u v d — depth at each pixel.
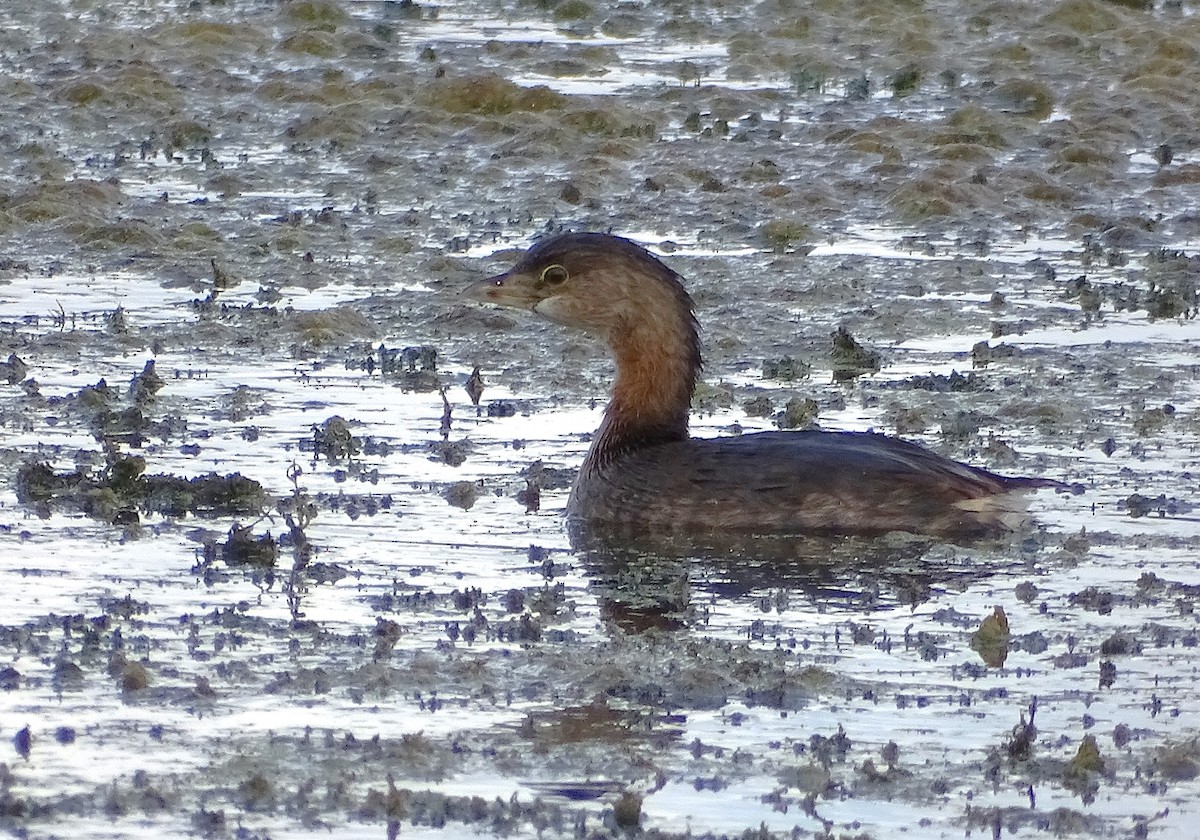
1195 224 24.16
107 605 12.29
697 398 17.19
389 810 9.62
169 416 16.34
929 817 9.70
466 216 23.72
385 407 16.86
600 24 34.75
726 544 14.04
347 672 11.30
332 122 27.55
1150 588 12.96
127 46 31.72
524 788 9.95
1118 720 10.88
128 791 9.77
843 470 14.32
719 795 9.90
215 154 26.45
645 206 24.25
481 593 12.76
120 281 20.83
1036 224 24.16
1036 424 16.64
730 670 11.45
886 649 11.89
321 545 13.55
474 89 28.59
